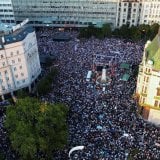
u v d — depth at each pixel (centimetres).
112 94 15338
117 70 17438
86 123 13288
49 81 15988
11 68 15288
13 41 14662
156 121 14062
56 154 11888
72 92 15450
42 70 17912
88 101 14725
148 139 12475
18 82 15975
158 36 14012
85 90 15625
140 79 14262
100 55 18888
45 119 11850
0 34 15025
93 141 12338
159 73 12838
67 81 16388
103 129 12938
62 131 11869
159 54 13125
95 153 11775
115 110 14138
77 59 18538
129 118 13712
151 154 11775
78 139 12438
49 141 11581
